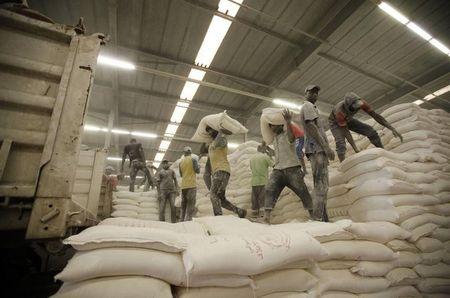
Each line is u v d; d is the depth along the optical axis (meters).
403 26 6.06
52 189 1.11
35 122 1.18
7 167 1.08
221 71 7.35
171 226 1.89
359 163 2.55
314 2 5.53
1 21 1.20
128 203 5.21
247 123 10.16
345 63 7.38
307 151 2.54
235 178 4.91
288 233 1.42
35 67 1.23
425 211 2.32
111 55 6.20
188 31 5.98
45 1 5.03
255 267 1.17
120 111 9.02
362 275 1.64
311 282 1.37
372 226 1.90
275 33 6.26
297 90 8.30
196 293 1.11
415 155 2.79
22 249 1.51
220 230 1.81
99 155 3.00
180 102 8.56
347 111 3.21
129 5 5.27
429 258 2.04
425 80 7.91
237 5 5.40
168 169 5.29
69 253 2.17
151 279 1.06
